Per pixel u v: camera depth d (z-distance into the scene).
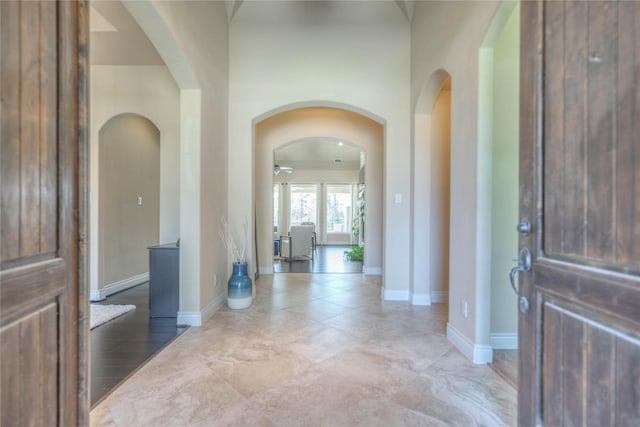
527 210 1.10
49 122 0.86
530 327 1.07
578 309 0.88
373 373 1.99
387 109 3.61
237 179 3.69
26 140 0.78
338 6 3.63
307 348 2.36
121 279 4.15
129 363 2.13
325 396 1.74
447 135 3.61
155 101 3.82
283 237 7.31
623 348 0.74
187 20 2.52
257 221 5.29
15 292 0.74
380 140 5.13
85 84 1.00
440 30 2.75
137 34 3.19
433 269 3.64
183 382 1.88
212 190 3.16
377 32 3.62
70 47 0.94
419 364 2.12
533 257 1.07
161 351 2.30
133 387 1.82
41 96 0.83
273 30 3.64
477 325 2.15
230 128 3.66
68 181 0.93
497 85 2.36
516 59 2.34
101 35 3.21
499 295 2.38
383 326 2.83
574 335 0.89
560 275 0.94
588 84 0.85
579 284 0.87
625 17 0.74
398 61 3.61
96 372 2.00
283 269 5.87
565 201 0.93
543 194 1.02
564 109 0.93
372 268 5.30
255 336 2.59
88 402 1.00
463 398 1.72
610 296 0.78
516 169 2.36
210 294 3.12
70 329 0.94
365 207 5.27
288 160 10.12
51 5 0.86
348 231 10.48
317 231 10.35
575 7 0.89
